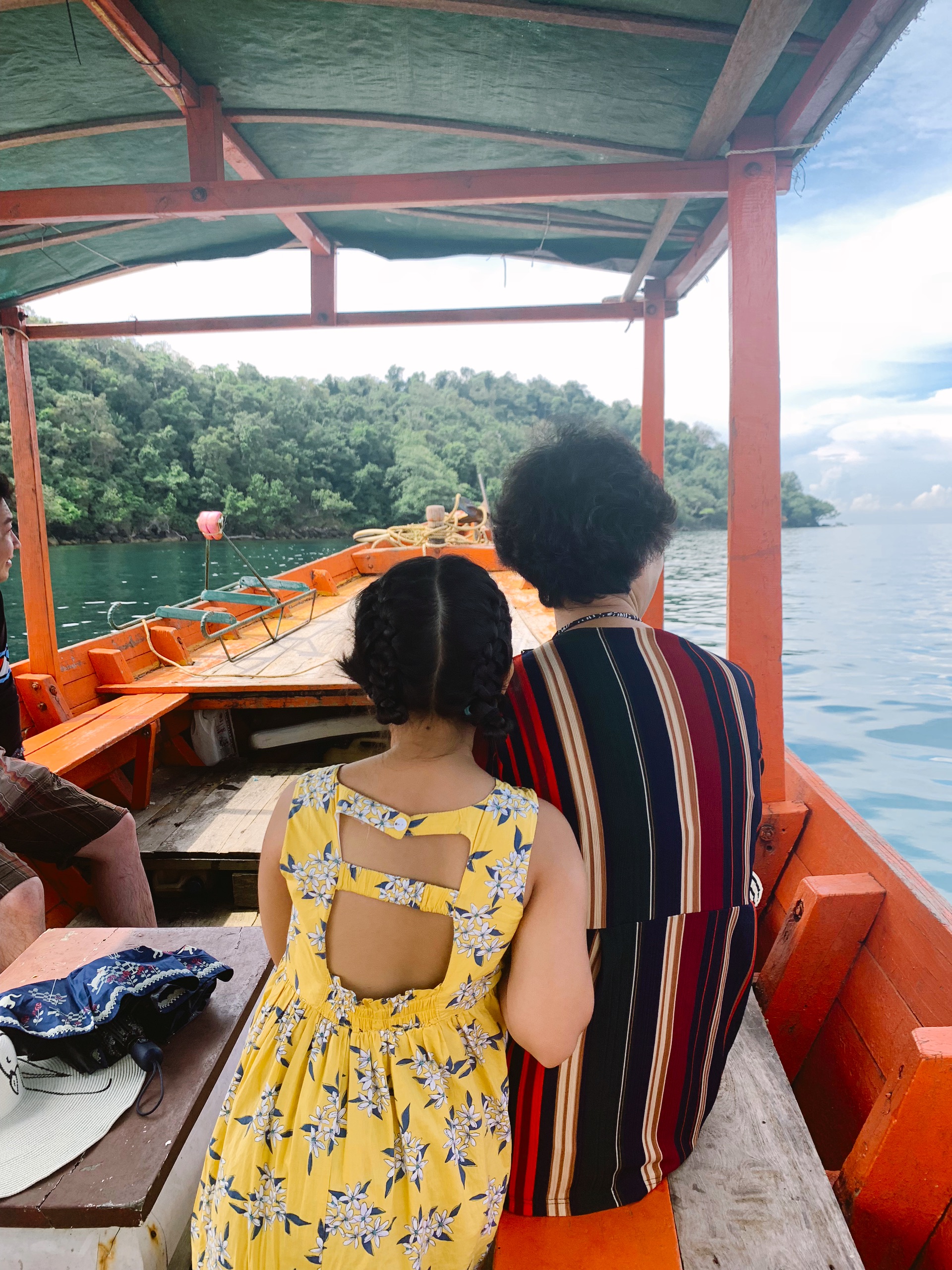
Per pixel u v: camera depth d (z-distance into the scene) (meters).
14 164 3.79
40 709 3.77
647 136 3.39
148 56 2.80
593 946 1.10
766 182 2.88
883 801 8.01
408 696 0.93
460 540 9.79
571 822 1.08
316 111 3.39
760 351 2.85
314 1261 0.92
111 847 2.51
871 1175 1.38
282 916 1.05
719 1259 1.20
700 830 1.09
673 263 5.51
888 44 2.31
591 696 1.09
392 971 0.96
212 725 4.27
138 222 4.12
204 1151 1.44
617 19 2.53
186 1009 1.52
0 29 2.74
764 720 2.81
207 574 5.49
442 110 3.36
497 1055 1.05
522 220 4.50
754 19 2.23
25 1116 1.32
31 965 1.73
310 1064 0.97
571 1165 1.22
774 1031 2.03
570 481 1.10
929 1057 1.29
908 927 1.77
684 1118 1.29
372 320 5.70
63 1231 1.18
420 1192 0.93
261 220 4.51
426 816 0.92
